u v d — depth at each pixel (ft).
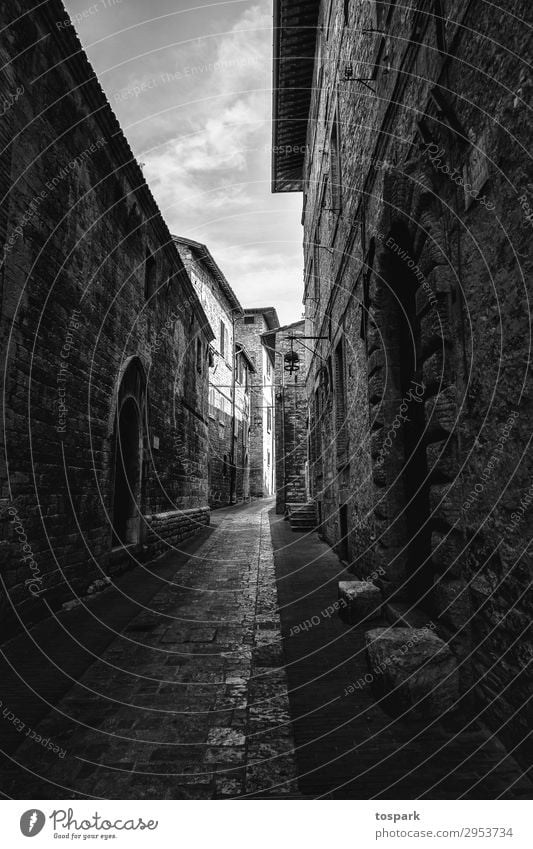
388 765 7.70
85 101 19.38
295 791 7.21
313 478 45.47
